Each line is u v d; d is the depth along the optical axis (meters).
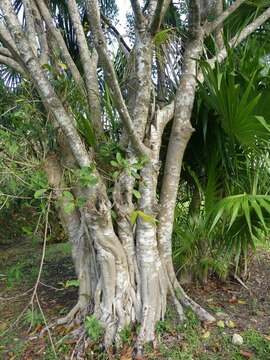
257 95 2.27
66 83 2.59
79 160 2.28
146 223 2.52
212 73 2.40
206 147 2.94
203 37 2.83
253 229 2.74
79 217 2.74
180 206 3.32
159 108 2.78
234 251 2.98
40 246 5.73
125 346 2.37
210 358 2.25
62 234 5.82
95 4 1.92
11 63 2.79
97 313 2.52
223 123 2.60
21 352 2.43
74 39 3.89
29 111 2.48
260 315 2.80
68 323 2.66
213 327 2.58
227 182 3.00
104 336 2.39
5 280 4.06
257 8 3.30
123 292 2.48
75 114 2.71
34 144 2.54
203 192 3.16
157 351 2.33
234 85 2.24
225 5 3.51
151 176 2.51
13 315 3.05
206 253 3.24
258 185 2.87
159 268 2.60
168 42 3.02
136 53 2.51
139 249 2.55
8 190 2.49
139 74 2.49
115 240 2.43
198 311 2.68
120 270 2.48
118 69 3.37
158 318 2.54
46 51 3.02
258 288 3.37
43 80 2.20
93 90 2.86
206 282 3.38
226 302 3.04
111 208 2.50
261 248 4.53
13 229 6.17
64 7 3.89
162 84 3.10
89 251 2.68
